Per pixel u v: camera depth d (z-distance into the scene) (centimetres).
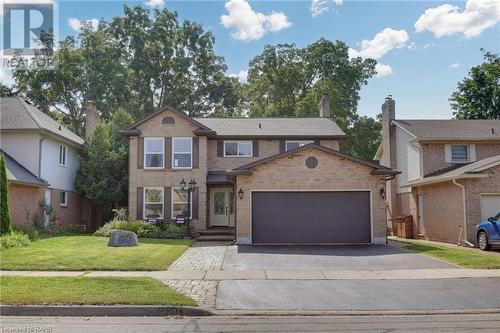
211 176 2541
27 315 828
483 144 2402
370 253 1598
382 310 866
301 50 4572
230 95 4625
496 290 1023
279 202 1927
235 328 737
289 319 803
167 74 4512
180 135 2497
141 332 710
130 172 2469
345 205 1923
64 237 2042
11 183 1991
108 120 4016
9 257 1363
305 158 1934
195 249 1730
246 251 1658
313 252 1628
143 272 1192
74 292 923
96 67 4094
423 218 2377
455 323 774
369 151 4231
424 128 2539
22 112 2386
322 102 3136
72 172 2741
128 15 4422
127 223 2241
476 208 1905
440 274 1200
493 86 3731
